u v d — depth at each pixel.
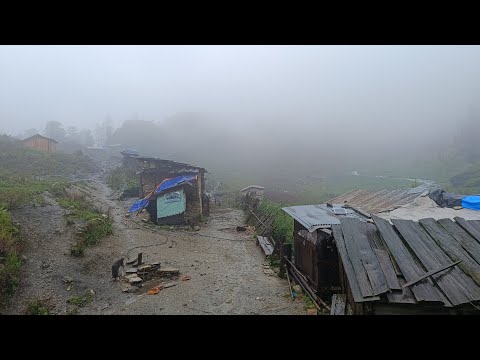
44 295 9.79
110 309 9.65
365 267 7.00
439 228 8.02
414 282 6.42
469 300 6.05
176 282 11.97
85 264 12.16
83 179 34.62
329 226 9.30
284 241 15.16
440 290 6.34
